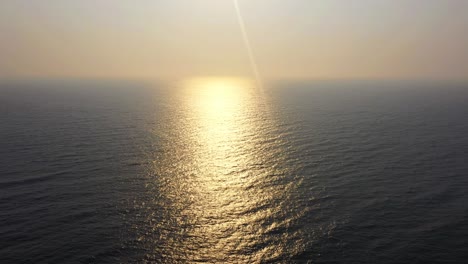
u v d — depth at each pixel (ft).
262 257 94.43
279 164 176.96
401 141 228.84
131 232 106.11
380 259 93.30
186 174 160.15
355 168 170.30
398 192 139.74
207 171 164.96
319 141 228.63
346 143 222.48
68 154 186.50
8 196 128.98
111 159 179.83
